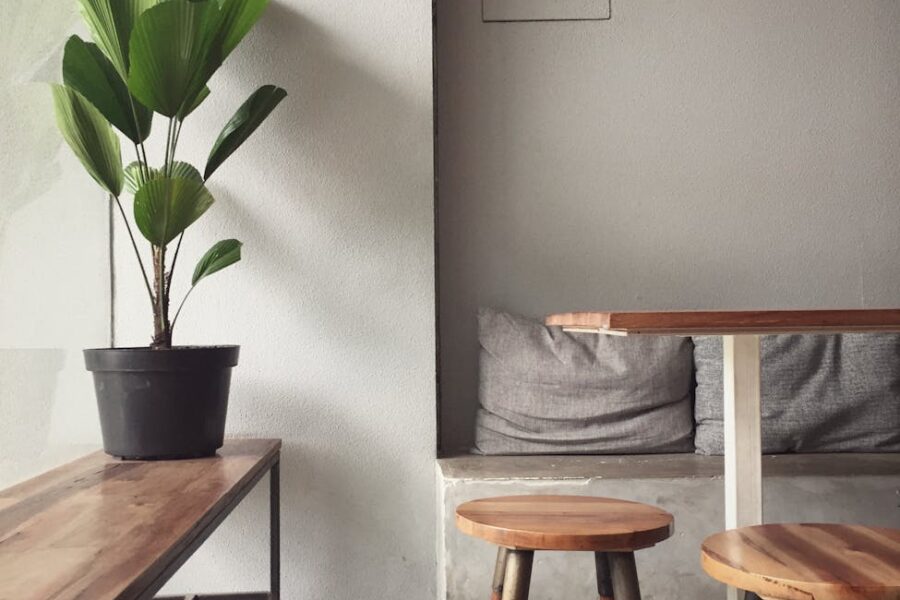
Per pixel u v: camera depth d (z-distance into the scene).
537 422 2.94
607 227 3.21
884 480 2.61
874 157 3.26
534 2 3.19
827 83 3.25
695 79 3.22
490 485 2.55
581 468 2.70
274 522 2.63
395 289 2.85
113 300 2.80
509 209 3.19
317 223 2.84
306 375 2.84
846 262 3.25
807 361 2.93
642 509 1.88
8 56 2.31
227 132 2.51
